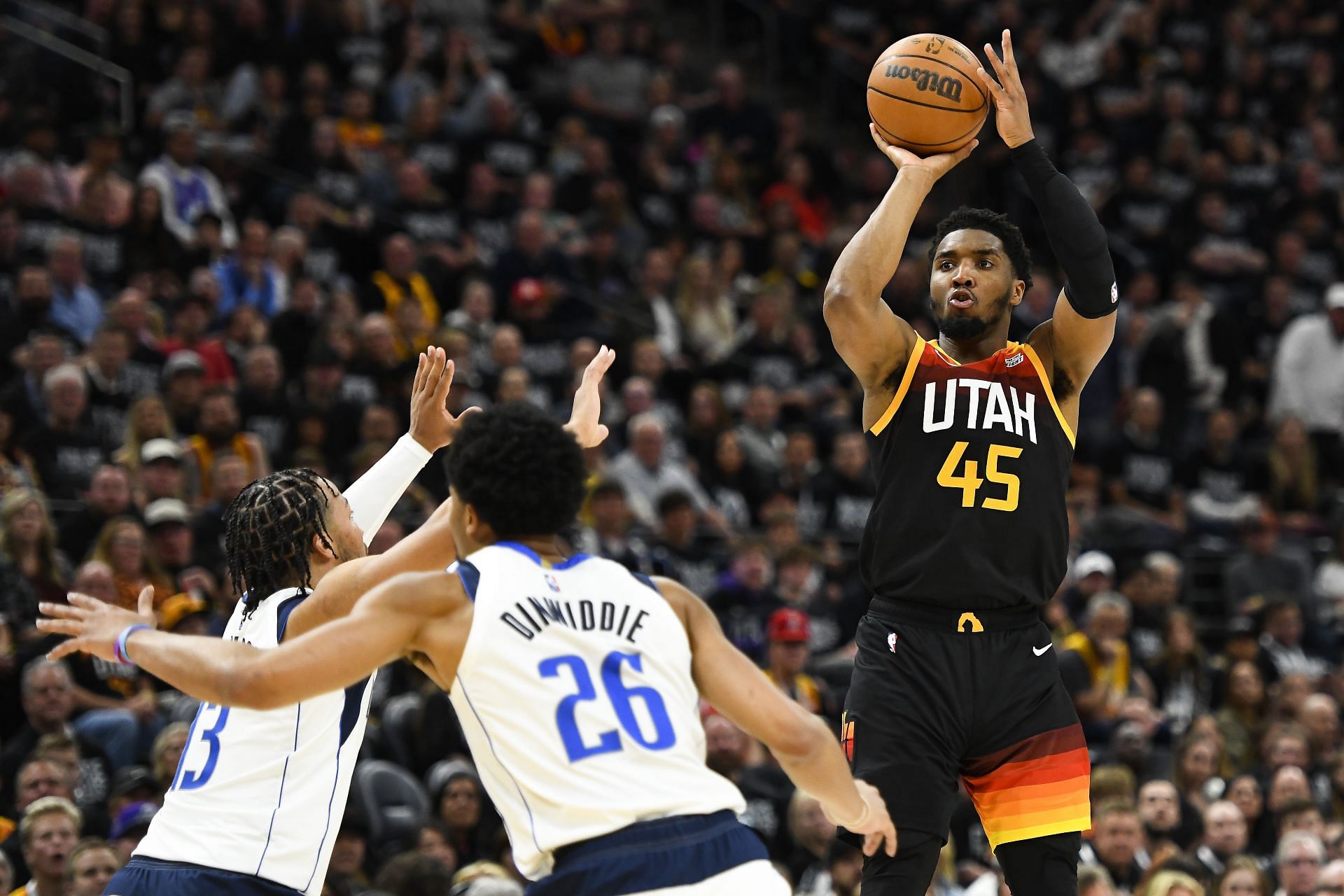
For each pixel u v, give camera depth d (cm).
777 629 1420
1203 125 2864
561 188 2369
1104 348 655
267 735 606
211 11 2294
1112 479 2053
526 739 469
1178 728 1622
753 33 3048
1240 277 2584
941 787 616
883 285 630
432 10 2661
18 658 1212
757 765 1333
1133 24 2858
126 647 488
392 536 1384
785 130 2716
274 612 618
